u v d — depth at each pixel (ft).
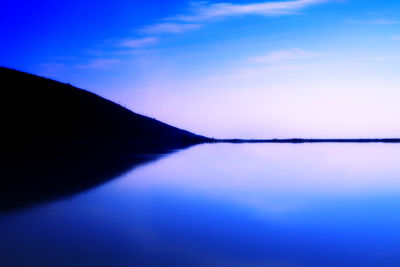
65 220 22.08
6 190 33.86
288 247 17.21
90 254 15.64
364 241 18.31
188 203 28.99
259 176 50.47
